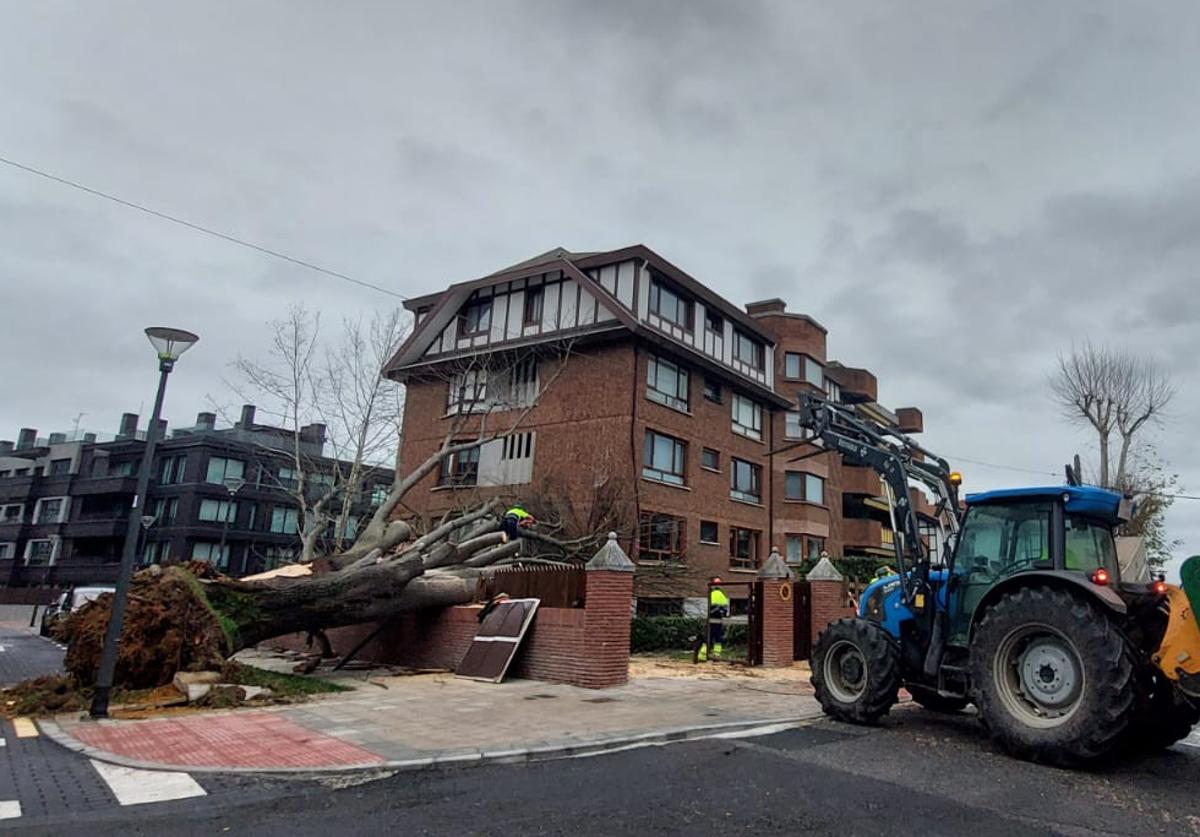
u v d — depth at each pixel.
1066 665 6.42
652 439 22.66
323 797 5.30
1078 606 6.34
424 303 28.22
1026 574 6.79
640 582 19.70
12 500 47.91
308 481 30.28
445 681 10.91
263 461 41.75
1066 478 7.95
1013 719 6.52
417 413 26.75
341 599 10.98
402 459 26.59
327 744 6.73
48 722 7.60
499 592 12.45
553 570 11.70
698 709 8.80
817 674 8.59
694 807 5.18
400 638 13.36
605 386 22.33
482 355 24.05
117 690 9.03
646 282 22.80
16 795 5.18
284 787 5.53
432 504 24.94
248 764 6.03
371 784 5.64
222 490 41.75
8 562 46.34
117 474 44.72
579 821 4.84
